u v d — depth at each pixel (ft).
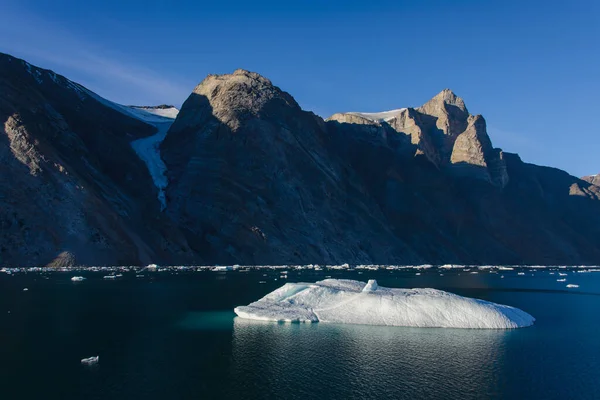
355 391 86.74
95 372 92.32
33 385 84.64
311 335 126.00
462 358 108.47
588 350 117.29
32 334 119.96
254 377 92.32
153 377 90.53
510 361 107.04
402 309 144.97
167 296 191.11
